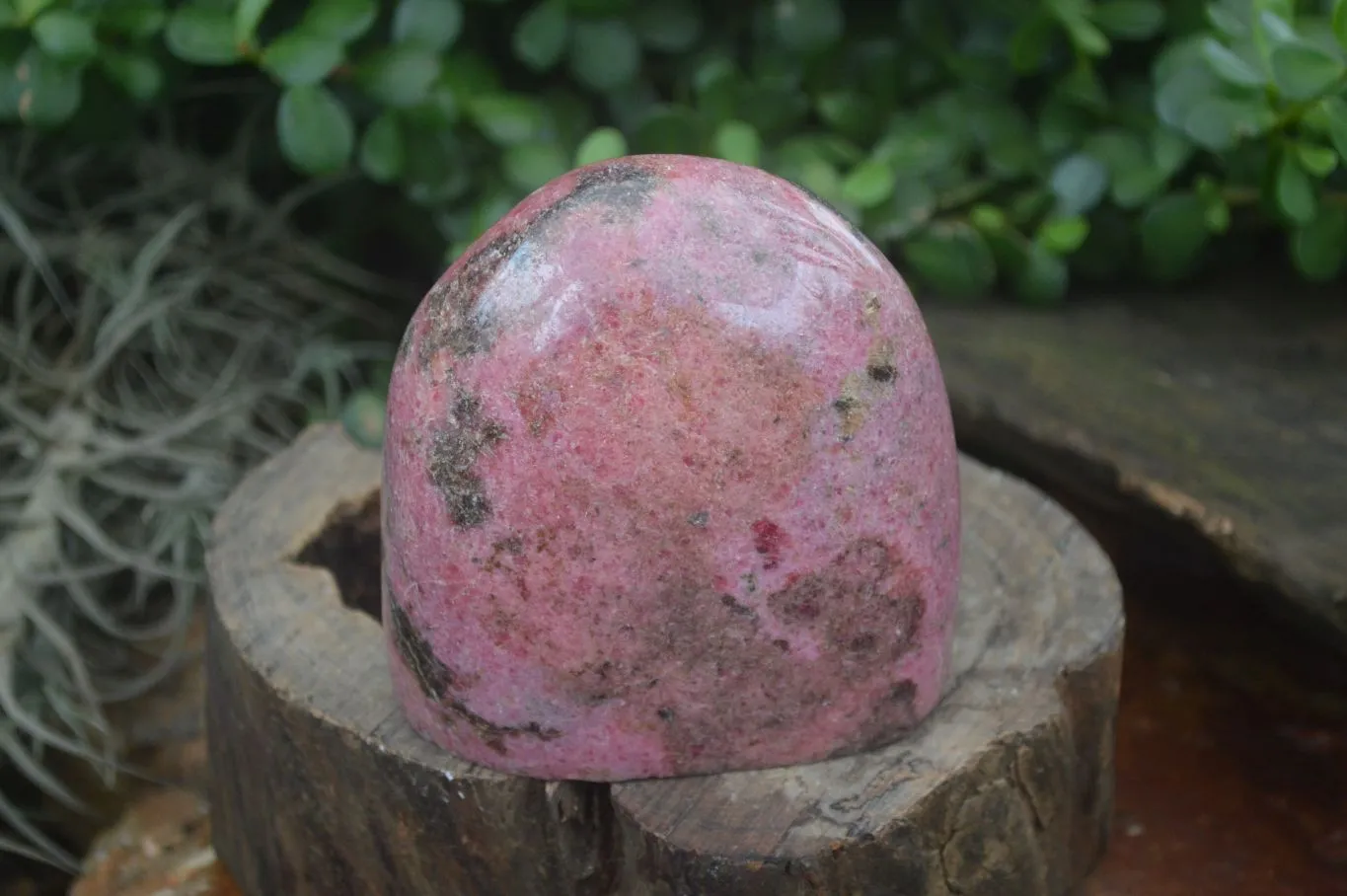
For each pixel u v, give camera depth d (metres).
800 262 0.37
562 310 0.37
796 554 0.37
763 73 0.60
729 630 0.38
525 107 0.56
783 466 0.37
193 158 0.61
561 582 0.37
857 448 0.37
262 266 0.61
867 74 0.60
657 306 0.37
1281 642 0.54
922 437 0.38
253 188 0.65
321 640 0.44
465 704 0.39
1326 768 0.50
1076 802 0.43
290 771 0.42
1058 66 0.59
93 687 0.53
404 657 0.40
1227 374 0.54
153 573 0.53
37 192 0.62
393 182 0.59
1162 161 0.56
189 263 0.60
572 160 0.58
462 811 0.40
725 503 0.37
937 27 0.59
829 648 0.38
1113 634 0.43
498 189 0.57
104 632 0.55
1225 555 0.48
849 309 0.37
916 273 0.61
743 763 0.39
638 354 0.37
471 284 0.38
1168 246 0.57
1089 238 0.59
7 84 0.54
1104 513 0.57
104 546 0.52
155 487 0.55
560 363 0.37
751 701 0.38
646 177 0.38
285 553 0.47
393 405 0.39
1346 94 0.52
